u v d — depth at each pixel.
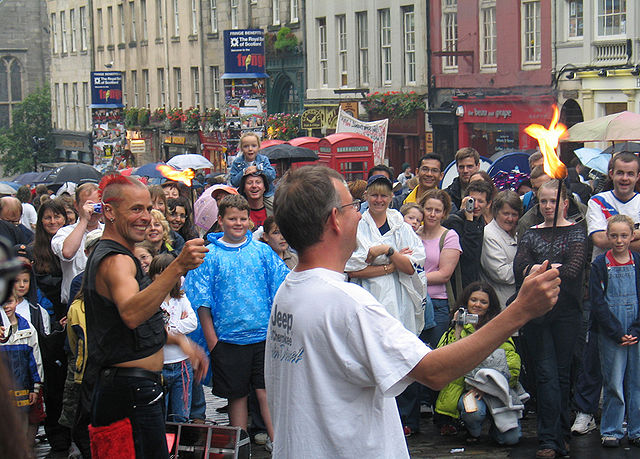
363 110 31.72
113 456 4.49
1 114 66.50
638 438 6.99
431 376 2.73
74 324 6.62
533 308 2.63
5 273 1.62
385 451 2.93
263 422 7.29
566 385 6.80
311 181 3.02
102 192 4.59
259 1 38.50
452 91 27.80
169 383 6.70
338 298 2.90
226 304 6.62
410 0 29.56
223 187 9.73
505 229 7.83
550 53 23.97
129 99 51.78
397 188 12.88
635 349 6.93
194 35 44.31
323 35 34.62
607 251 7.13
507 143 25.69
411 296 7.12
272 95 37.88
